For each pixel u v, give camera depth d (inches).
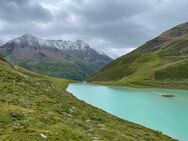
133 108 3902.6
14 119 1364.4
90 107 2593.5
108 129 1747.0
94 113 2281.0
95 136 1453.0
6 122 1310.3
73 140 1269.7
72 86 6988.2
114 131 1742.1
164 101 4913.9
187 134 2576.3
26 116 1444.4
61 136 1277.1
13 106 1566.2
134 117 3275.1
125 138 1642.5
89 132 1518.2
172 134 2573.8
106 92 6274.6
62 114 1760.6
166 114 3550.7
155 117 3324.3
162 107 4131.4
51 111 1718.8
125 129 1946.4
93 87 7746.1
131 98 5211.6
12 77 2472.9
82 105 2503.7
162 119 3230.8
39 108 1692.9
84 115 1971.0
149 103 4534.9
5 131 1206.9
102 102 4360.2
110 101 4530.0
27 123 1343.5
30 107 1659.7
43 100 1984.5
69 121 1605.6
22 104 1670.8
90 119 1930.4
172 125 2942.9
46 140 1198.3
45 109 1713.8
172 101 4945.9
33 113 1524.4
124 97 5329.7
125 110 3718.0
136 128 2158.0
